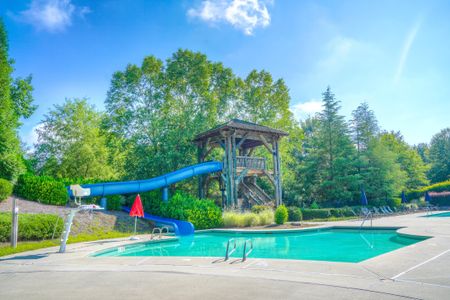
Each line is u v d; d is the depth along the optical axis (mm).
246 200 27406
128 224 18531
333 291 5223
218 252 12297
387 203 35156
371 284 5586
